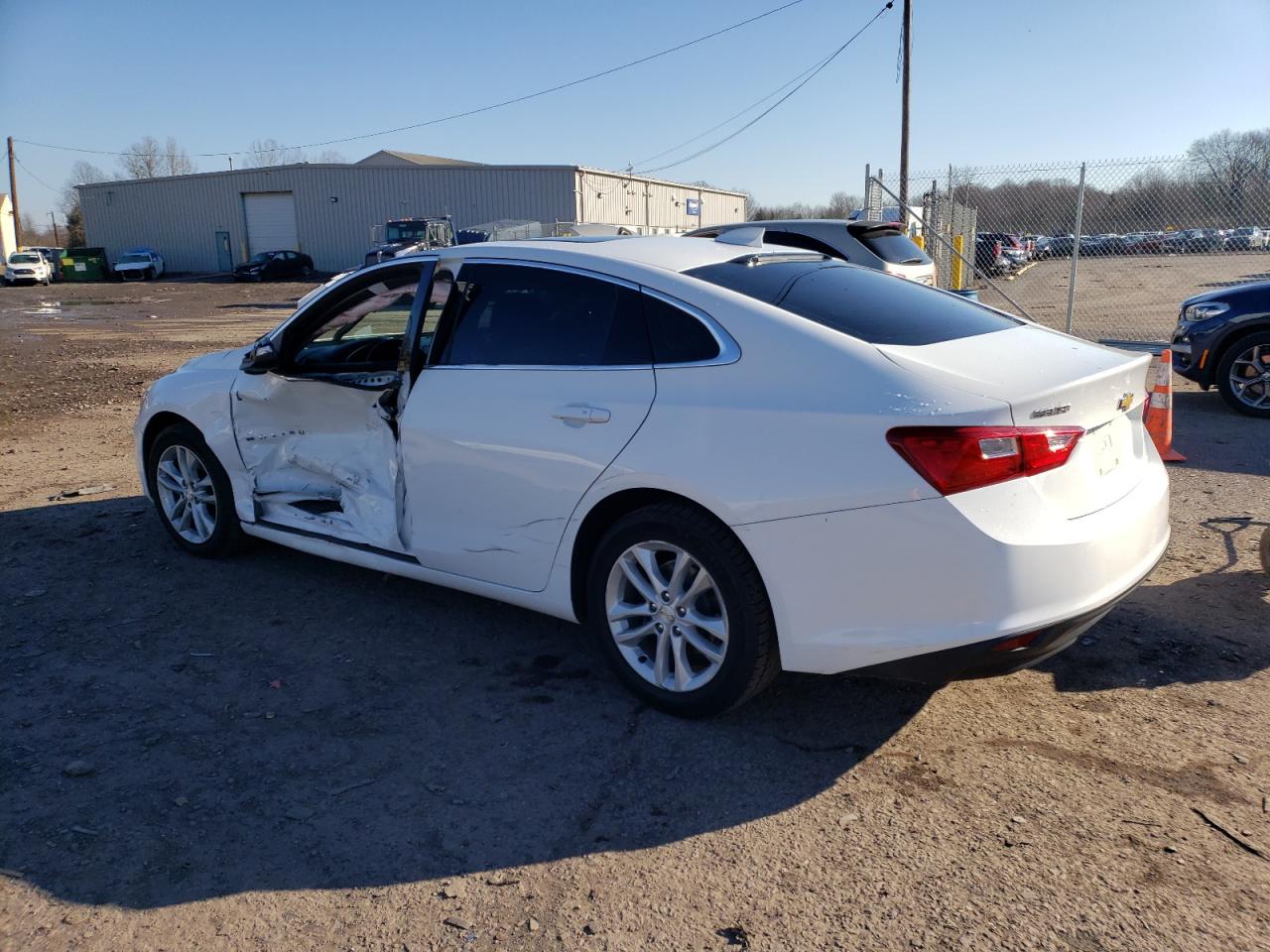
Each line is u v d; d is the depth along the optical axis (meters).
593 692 3.63
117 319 23.86
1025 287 19.66
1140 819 2.80
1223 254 13.71
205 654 3.98
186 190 53.94
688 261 3.56
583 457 3.36
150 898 2.53
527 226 29.27
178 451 5.09
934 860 2.64
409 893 2.55
